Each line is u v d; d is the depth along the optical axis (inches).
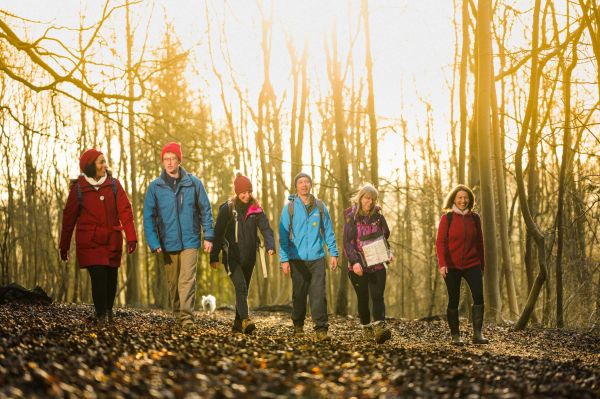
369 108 781.3
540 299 777.6
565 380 256.4
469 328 528.4
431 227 1130.0
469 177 641.6
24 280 997.8
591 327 525.0
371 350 315.9
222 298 1737.2
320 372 231.8
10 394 165.8
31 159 907.4
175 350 261.7
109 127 1112.2
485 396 210.7
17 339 260.4
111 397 172.6
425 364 270.4
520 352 385.4
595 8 473.7
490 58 595.5
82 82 557.6
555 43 585.9
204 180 1412.4
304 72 881.5
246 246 382.3
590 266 606.9
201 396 178.4
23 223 983.0
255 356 261.3
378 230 380.5
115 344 268.7
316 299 376.2
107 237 357.4
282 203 1184.2
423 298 1310.3
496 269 594.2
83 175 359.3
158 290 1075.9
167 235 372.8
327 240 382.6
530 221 536.4
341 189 767.1
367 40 778.8
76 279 968.9
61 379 188.4
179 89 1011.9
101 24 544.7
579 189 619.5
